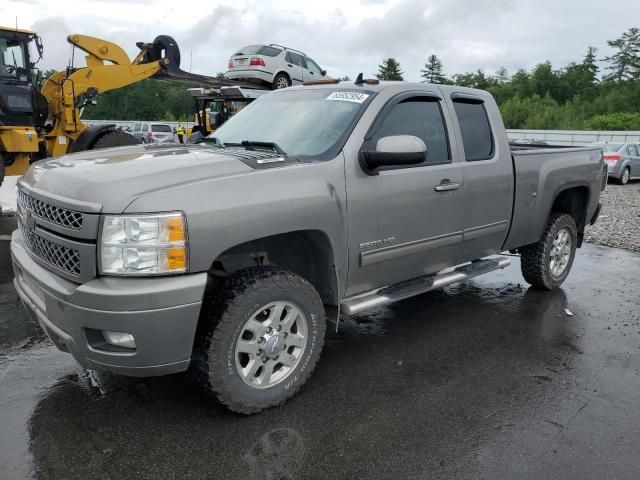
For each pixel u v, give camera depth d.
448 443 2.97
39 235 3.04
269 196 3.04
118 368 2.77
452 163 4.27
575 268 6.86
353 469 2.74
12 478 2.59
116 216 2.65
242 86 16.97
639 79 81.56
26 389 3.41
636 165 18.55
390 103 3.91
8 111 10.45
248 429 3.04
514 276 6.34
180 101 81.75
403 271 4.01
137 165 3.03
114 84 13.16
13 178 12.26
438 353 4.14
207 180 2.89
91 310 2.66
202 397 3.35
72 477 2.61
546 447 2.96
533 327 4.71
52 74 12.97
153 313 2.67
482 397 3.48
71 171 3.05
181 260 2.72
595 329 4.70
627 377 3.81
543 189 5.17
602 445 2.98
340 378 3.69
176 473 2.67
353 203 3.50
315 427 3.09
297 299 3.22
